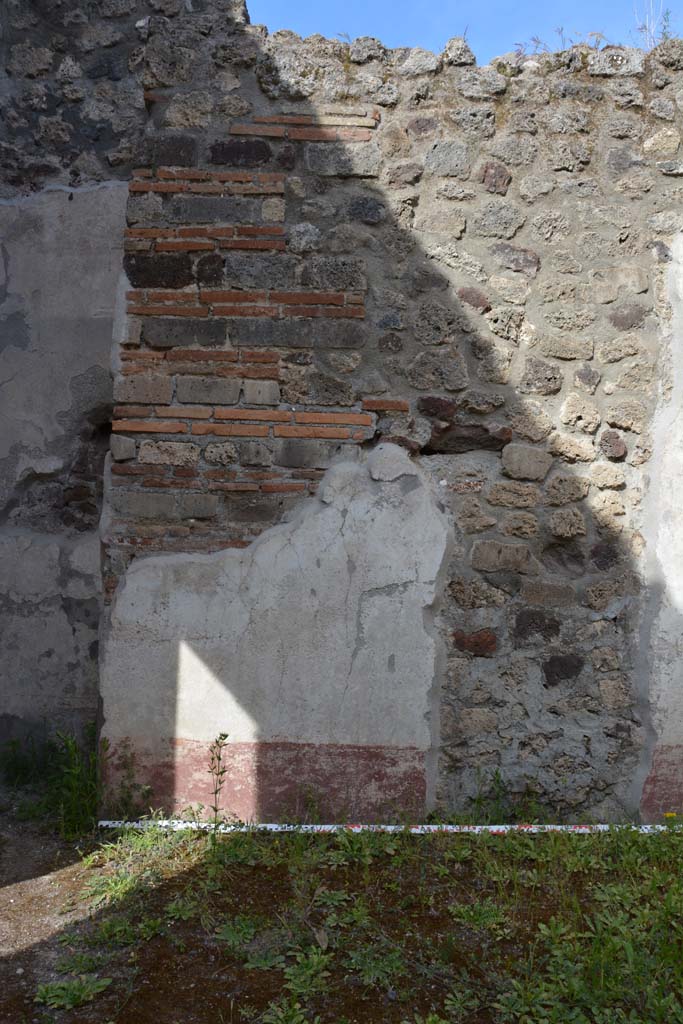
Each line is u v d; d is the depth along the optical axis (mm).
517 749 4145
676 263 4285
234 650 4039
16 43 5070
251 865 3570
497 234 4273
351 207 4223
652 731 4133
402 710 4055
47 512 5031
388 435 4176
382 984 2820
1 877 3621
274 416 4145
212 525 4105
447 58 4305
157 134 4195
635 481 4270
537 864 3646
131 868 3570
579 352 4266
